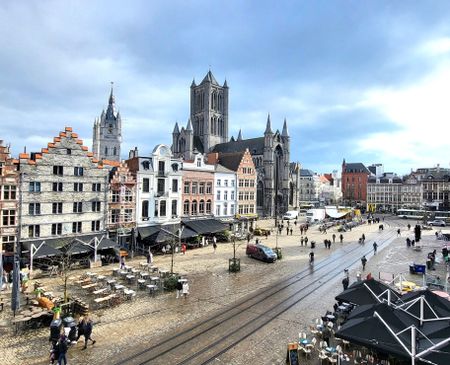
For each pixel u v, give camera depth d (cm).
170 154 5138
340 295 1994
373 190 15412
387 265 3991
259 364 1692
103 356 1741
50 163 3697
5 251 3334
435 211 11481
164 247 4578
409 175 15025
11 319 2198
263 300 2662
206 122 12531
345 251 4934
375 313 1430
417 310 1655
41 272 3241
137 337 1972
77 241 3700
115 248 3991
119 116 14012
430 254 4206
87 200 4053
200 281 3186
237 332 2062
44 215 3641
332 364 1684
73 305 2302
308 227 8044
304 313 2391
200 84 12875
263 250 4138
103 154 13800
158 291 2861
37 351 1784
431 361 1188
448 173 13338
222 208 6469
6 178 3341
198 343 1909
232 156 7381
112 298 2512
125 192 4491
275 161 10888
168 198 5100
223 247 5075
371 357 1727
